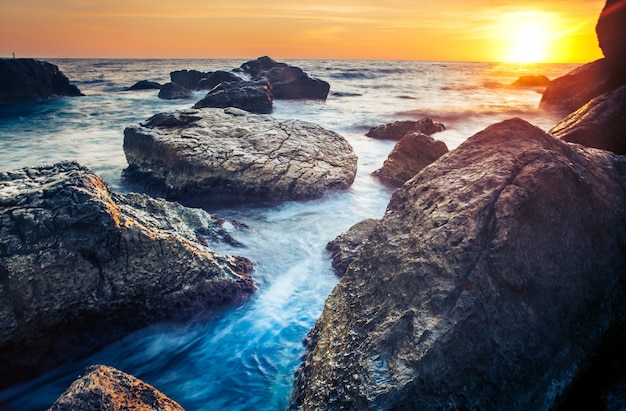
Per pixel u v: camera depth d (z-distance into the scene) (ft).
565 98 87.61
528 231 12.87
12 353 15.72
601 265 13.00
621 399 10.97
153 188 36.88
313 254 25.46
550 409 11.47
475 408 10.82
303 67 310.45
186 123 41.16
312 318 19.53
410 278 13.37
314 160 37.29
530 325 11.70
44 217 17.20
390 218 16.71
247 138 38.68
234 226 27.58
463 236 13.07
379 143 57.82
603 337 12.57
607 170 16.10
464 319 11.61
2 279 15.66
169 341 18.69
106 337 17.70
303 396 13.55
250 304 20.65
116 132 63.77
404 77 227.81
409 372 11.10
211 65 336.49
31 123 71.56
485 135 17.33
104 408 10.79
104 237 17.61
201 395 16.14
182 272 19.31
